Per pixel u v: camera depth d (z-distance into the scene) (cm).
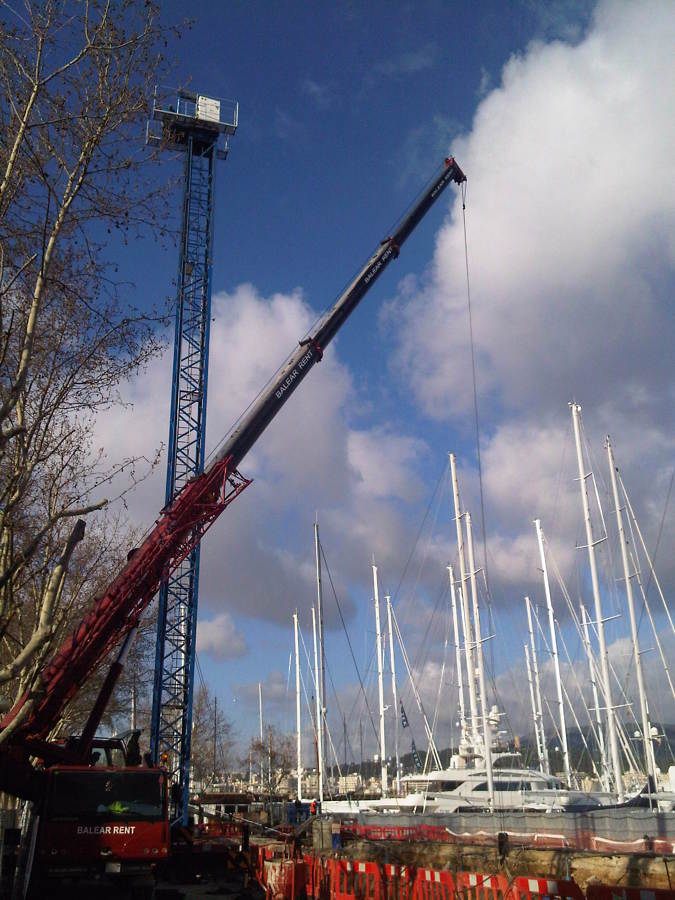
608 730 4553
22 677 2059
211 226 4638
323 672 5794
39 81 1441
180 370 4350
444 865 2588
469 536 5000
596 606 4525
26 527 1669
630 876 2102
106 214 1565
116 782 1783
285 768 11394
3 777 1867
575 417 4791
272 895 2100
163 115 4509
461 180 4034
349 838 3353
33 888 1680
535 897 1356
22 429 1197
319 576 5953
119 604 2430
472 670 4828
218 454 2923
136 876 1722
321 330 3328
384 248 3644
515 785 4491
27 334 1303
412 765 6769
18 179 1446
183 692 3747
